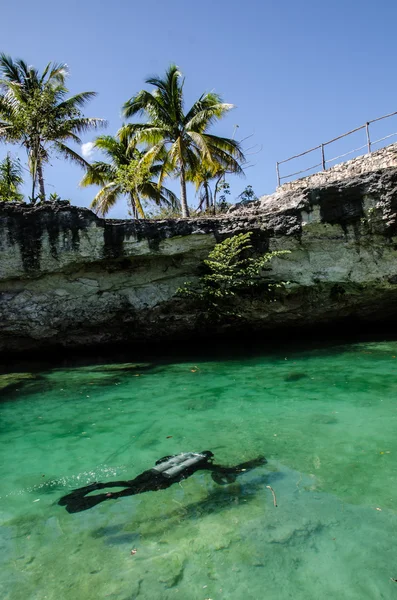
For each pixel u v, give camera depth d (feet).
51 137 58.90
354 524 11.14
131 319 43.47
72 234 37.76
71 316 42.01
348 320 47.62
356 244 39.99
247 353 40.65
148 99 59.72
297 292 42.80
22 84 58.85
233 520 11.57
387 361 32.63
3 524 11.96
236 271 40.70
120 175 67.67
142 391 27.66
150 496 13.10
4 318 40.06
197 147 61.98
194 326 45.29
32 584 9.45
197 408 23.06
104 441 18.66
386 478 13.57
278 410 21.83
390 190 36.86
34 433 20.17
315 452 15.96
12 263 37.76
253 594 8.91
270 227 39.91
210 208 69.67
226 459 15.74
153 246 38.99
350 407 21.52
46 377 33.55
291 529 11.04
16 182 64.54
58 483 14.57
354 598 8.70
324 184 38.52
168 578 9.48
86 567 9.96
